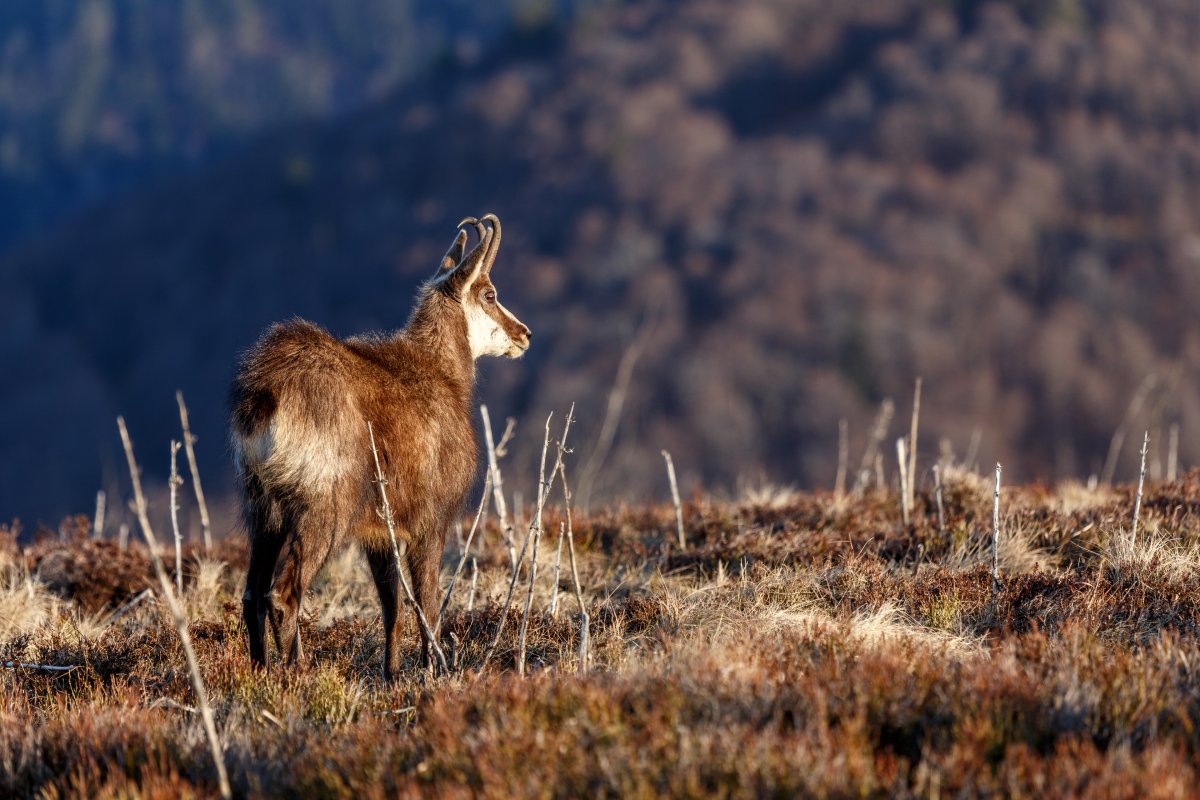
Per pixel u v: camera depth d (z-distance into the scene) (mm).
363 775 15680
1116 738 15242
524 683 17781
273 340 21703
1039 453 196500
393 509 22516
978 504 30250
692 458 183625
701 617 23422
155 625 25359
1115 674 16781
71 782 16359
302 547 21000
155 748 17109
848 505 31469
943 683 16797
